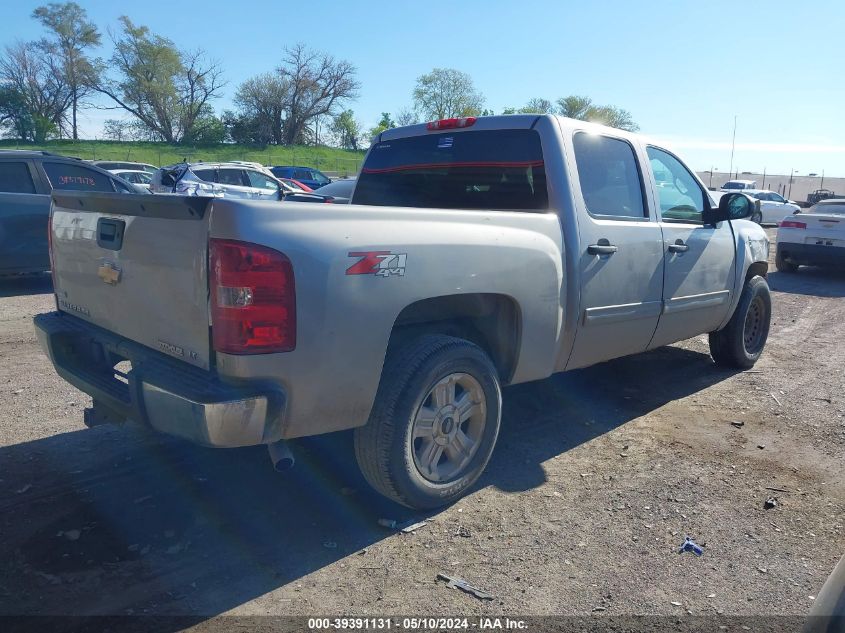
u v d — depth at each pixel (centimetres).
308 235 296
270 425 295
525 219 393
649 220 493
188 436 291
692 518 369
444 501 372
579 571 320
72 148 6366
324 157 7125
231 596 298
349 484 402
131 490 388
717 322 589
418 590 304
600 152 461
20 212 938
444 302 367
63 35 6825
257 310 284
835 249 1291
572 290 421
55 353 385
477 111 6278
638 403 550
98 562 320
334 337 304
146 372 311
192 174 1747
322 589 304
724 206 552
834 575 206
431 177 496
